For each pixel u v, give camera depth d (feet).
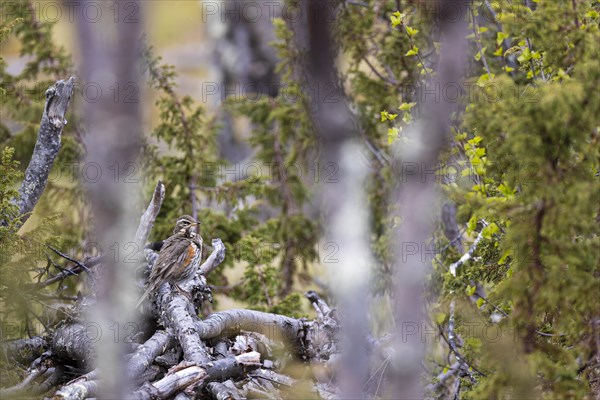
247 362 40.34
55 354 41.70
